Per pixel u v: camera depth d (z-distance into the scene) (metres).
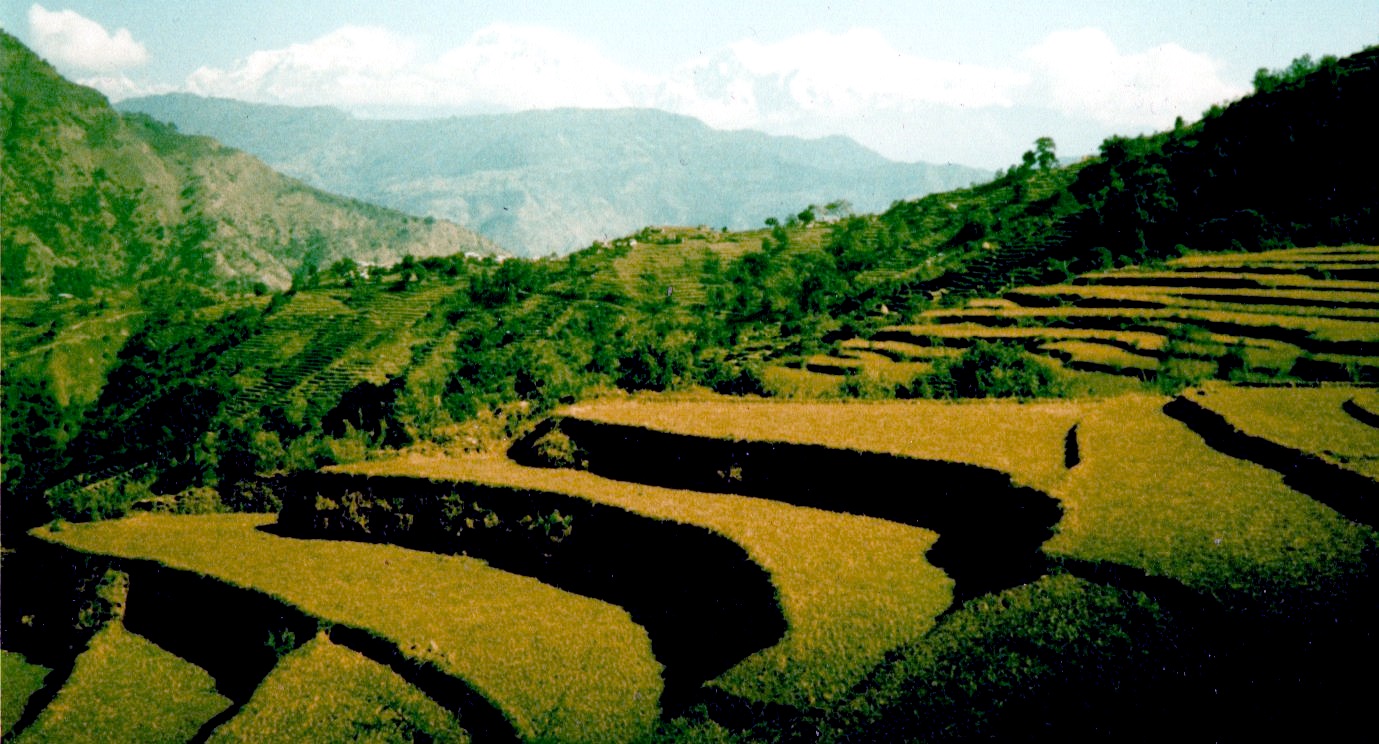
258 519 73.44
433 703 41.38
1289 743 26.23
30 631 61.88
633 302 182.50
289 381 160.75
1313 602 31.27
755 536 46.72
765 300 150.12
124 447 125.44
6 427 135.88
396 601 50.53
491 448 75.06
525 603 49.81
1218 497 40.62
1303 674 28.47
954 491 48.06
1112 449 48.84
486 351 150.38
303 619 49.12
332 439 87.25
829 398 73.56
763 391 80.88
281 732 39.88
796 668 36.28
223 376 155.62
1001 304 104.75
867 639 37.22
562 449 65.94
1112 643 32.25
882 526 47.94
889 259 171.88
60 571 64.75
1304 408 51.62
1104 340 80.25
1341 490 39.12
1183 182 134.50
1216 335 74.25
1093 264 114.81
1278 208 113.38
